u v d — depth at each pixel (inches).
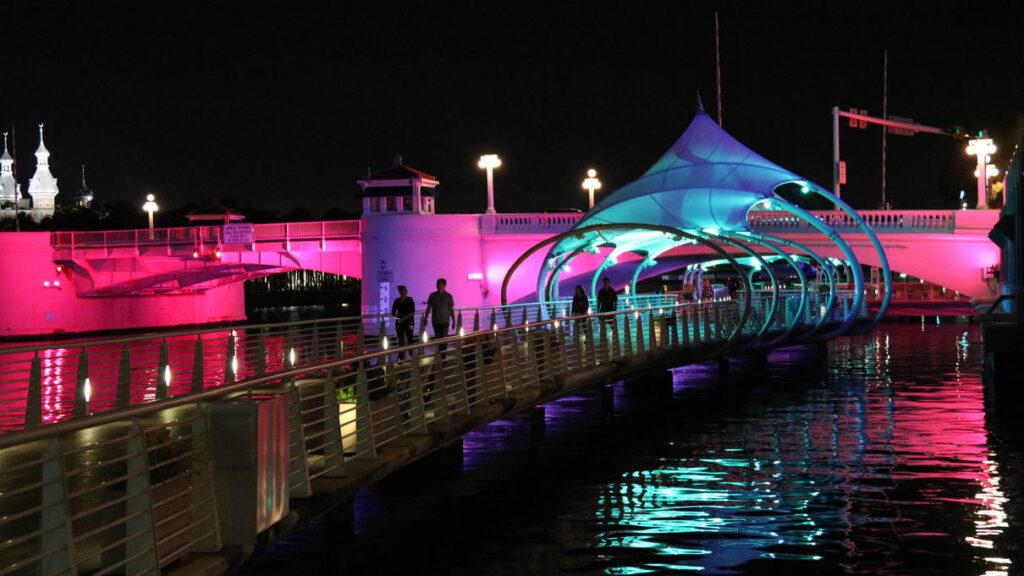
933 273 2138.3
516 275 2433.6
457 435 673.0
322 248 2800.2
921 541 586.6
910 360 1716.3
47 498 299.6
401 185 2605.8
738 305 1507.1
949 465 805.2
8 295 3176.7
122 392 673.6
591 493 725.9
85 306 3267.7
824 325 1665.8
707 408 1171.9
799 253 2228.1
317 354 998.4
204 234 2972.4
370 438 550.9
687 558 560.1
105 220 5442.9
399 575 534.6
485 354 929.5
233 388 392.8
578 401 1194.6
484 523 638.5
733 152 1689.2
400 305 887.7
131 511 336.8
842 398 1251.2
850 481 753.6
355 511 668.1
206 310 3722.9
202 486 383.9
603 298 1179.3
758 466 821.9
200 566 360.2
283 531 414.6
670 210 1662.2
